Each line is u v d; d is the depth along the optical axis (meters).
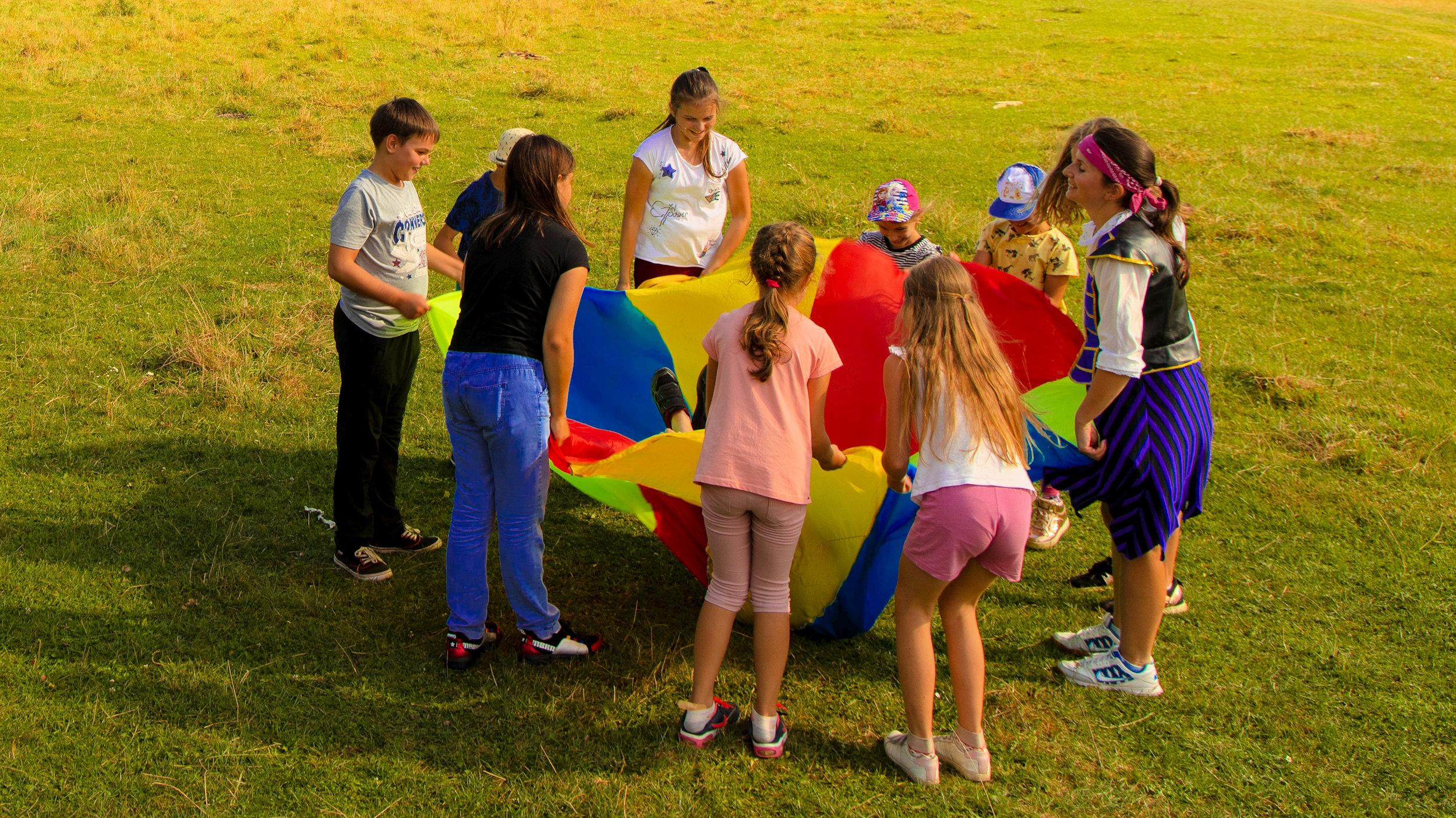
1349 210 10.52
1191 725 3.55
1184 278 3.39
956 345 3.21
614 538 4.65
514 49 19.05
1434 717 3.60
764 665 3.28
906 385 3.25
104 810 2.98
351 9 21.05
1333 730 3.53
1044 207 3.94
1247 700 3.68
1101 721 3.57
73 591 3.98
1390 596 4.33
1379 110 15.99
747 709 3.59
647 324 4.68
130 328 6.65
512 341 3.41
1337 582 4.43
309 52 17.47
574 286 3.39
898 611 3.28
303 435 5.43
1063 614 4.23
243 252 8.28
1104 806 3.19
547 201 3.41
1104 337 3.29
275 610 3.95
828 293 4.48
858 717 3.56
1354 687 3.76
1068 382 3.96
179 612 3.91
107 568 4.14
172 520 4.55
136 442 5.24
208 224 8.94
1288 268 8.69
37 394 5.70
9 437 5.21
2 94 13.67
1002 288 4.11
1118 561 3.77
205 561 4.25
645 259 5.02
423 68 16.98
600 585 4.29
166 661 3.62
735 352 3.29
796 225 3.31
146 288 7.38
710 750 3.35
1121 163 3.28
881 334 4.38
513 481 3.48
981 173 11.70
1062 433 3.67
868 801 3.17
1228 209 10.21
